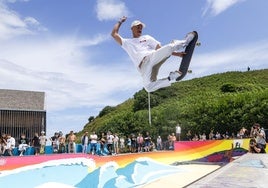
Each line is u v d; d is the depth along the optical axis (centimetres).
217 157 2767
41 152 2053
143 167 1991
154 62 659
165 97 8131
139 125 5384
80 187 1334
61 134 2127
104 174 1545
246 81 8681
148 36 691
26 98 4547
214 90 8288
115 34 698
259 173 681
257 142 2242
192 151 2759
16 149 1928
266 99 4550
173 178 2147
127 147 3089
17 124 4197
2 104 4297
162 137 5169
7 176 1053
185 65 652
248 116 4612
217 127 4944
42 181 1171
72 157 1348
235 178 611
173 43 644
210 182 562
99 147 2281
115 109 9825
